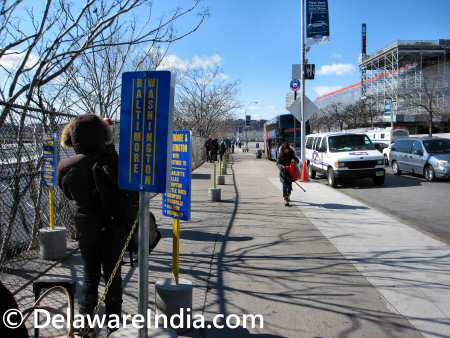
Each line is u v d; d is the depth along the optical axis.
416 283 5.74
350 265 6.54
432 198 14.05
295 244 7.81
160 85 3.17
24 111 5.86
